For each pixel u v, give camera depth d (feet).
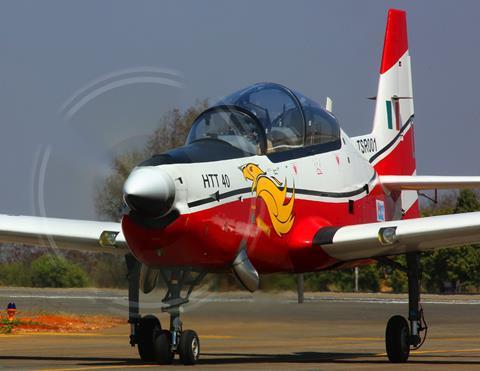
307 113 140.36
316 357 150.51
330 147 146.10
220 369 119.75
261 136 131.03
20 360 139.64
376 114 184.24
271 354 157.99
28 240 137.59
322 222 141.69
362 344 186.80
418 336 141.38
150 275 127.13
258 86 134.92
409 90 191.62
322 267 143.74
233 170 125.18
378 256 143.43
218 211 122.31
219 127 127.34
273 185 131.44
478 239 135.85
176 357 140.26
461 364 134.41
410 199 173.58
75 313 267.59
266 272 139.03
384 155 182.19
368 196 155.43
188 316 175.83
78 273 133.69
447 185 160.86
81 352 157.99
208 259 124.36
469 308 345.92
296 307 308.19
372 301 376.27
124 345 176.65
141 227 118.32
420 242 135.64
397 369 123.34
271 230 131.44
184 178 118.21
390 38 190.80
